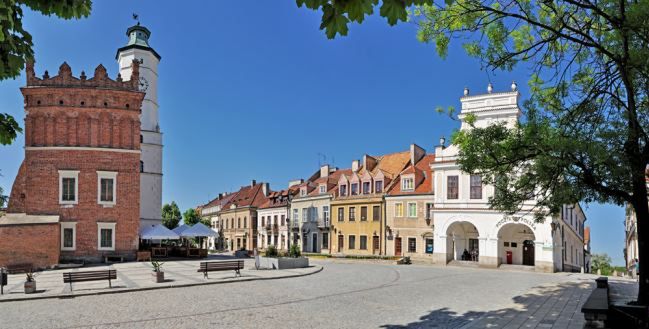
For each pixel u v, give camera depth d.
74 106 36.00
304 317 13.66
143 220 48.88
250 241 77.56
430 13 12.53
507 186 14.66
